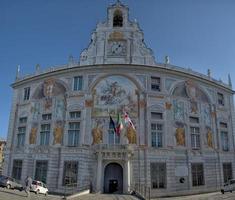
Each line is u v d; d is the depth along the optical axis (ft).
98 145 112.78
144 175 111.65
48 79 134.62
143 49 134.21
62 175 115.03
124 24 138.31
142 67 126.11
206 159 127.95
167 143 119.03
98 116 119.65
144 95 123.03
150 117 120.67
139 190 107.24
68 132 121.29
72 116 123.34
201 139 129.29
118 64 124.98
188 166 120.57
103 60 131.03
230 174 135.54
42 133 127.75
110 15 140.36
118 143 116.16
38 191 100.48
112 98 122.01
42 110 131.13
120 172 115.24
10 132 138.41
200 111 134.00
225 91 150.71
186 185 117.50
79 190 110.01
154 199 98.32
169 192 112.37
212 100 141.69
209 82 141.69
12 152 134.10
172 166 117.08
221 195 103.45
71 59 133.90
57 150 119.75
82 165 113.19
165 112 123.24
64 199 86.12
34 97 137.08
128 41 134.51
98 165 110.52
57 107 127.13
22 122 137.59
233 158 139.64
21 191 102.58
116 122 118.62
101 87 124.06
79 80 128.16
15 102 143.54
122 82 124.47
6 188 105.81
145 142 116.37
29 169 124.57
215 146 134.00
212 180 126.52
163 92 126.11
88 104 121.60
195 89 136.26
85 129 118.32
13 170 130.72
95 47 134.31
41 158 122.62
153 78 128.57
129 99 122.01
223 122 142.82
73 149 116.57
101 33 136.67
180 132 123.75
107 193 108.47
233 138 144.25
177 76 132.67
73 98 124.88
